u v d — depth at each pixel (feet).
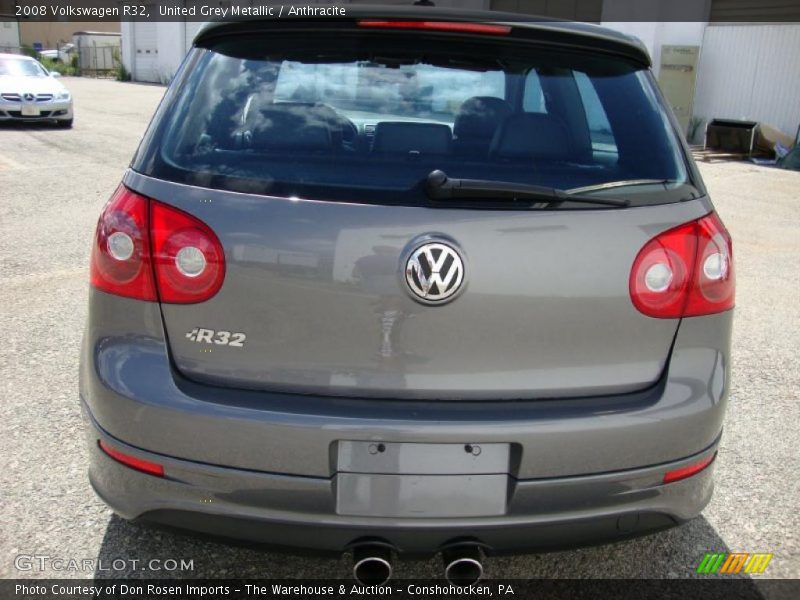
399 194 5.92
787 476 9.89
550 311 5.97
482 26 6.70
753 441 10.82
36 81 47.11
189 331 6.02
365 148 6.26
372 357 5.90
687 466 6.37
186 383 6.03
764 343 14.96
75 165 33.47
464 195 5.87
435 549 6.12
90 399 6.41
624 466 6.14
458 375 5.96
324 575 7.75
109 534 8.20
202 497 6.01
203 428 5.87
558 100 6.98
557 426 5.91
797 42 45.78
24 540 8.02
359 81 6.64
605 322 6.10
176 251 5.96
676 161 6.76
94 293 6.40
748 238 24.95
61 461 9.53
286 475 5.86
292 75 6.71
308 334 5.90
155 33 105.29
